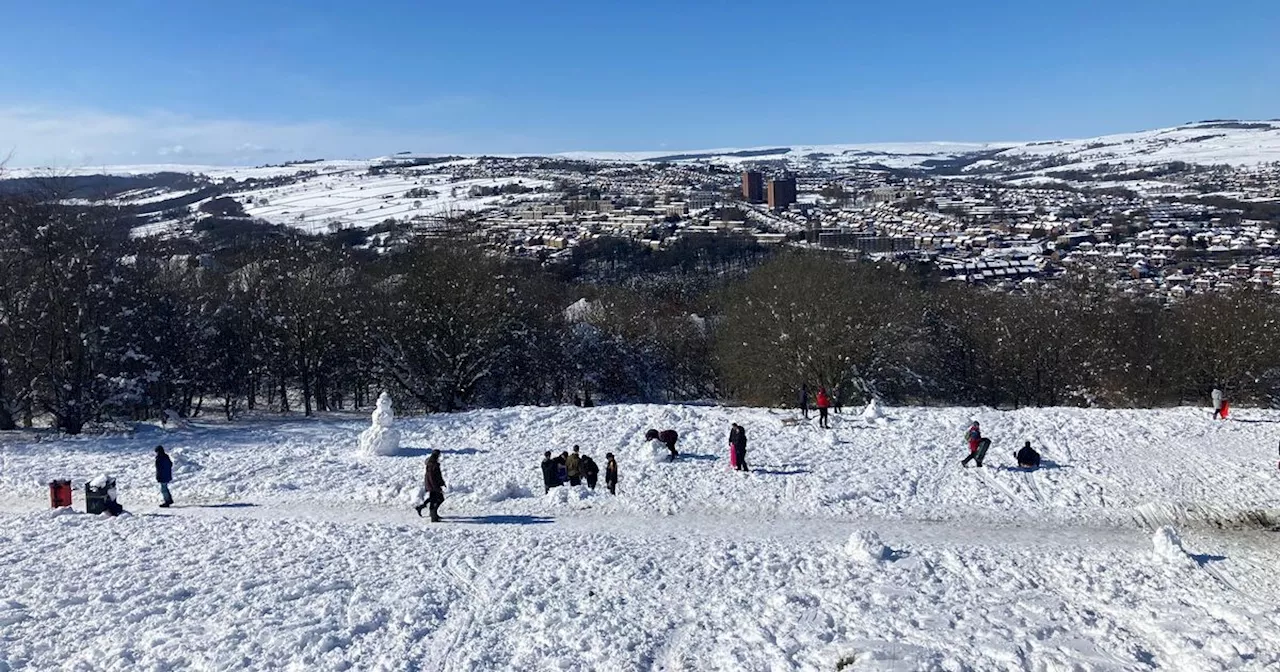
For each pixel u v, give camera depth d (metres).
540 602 17.38
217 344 54.28
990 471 29.27
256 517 24.59
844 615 16.73
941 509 25.69
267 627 15.94
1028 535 23.31
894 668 14.12
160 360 47.22
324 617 16.48
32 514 24.23
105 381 40.94
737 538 22.61
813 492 27.03
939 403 62.56
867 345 52.66
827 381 51.53
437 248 55.75
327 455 32.66
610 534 22.83
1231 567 20.03
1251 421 35.72
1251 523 24.39
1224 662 14.46
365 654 14.98
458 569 19.47
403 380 53.69
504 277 55.97
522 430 35.91
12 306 39.56
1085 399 57.06
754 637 15.61
